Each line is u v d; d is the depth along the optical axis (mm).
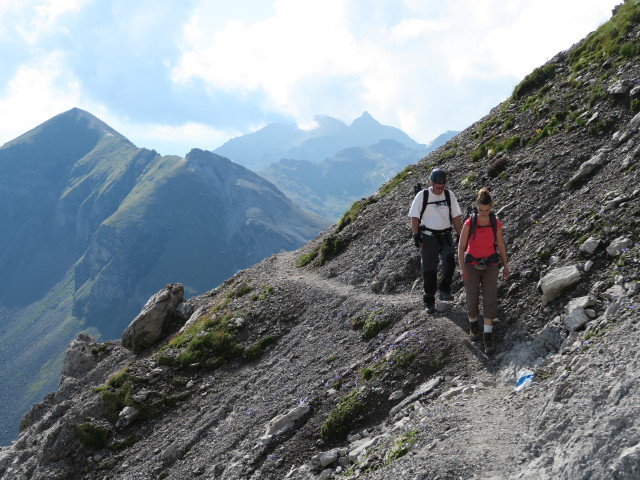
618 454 5164
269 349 17266
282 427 11930
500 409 7664
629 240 9773
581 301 9133
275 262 27781
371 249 20000
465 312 11602
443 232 11672
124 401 16859
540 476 5598
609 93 15820
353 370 12492
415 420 8805
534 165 16000
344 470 9195
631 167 11812
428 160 26391
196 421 15156
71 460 15703
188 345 18844
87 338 28109
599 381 6336
